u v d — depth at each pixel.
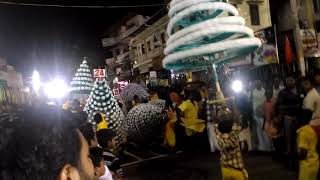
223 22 5.52
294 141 9.32
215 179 9.31
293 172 9.14
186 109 12.68
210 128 12.41
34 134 1.18
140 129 11.62
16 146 1.16
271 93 11.02
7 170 1.16
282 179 8.62
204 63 6.99
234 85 11.87
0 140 1.17
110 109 10.61
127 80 45.16
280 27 23.30
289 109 9.93
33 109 1.27
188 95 14.21
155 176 9.84
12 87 26.66
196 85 15.91
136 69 42.75
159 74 33.44
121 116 10.94
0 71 25.05
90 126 3.64
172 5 6.01
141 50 41.00
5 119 1.23
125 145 11.98
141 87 16.50
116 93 30.19
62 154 1.21
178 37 5.70
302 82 10.00
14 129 1.19
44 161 1.18
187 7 5.78
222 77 9.85
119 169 5.89
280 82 11.06
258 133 11.80
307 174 7.14
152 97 16.53
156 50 36.34
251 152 11.85
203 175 9.74
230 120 6.19
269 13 24.23
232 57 6.70
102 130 6.15
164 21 33.41
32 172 1.16
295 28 21.27
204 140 12.82
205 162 11.25
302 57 20.30
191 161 11.55
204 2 5.69
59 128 1.24
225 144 6.16
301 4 21.55
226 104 6.42
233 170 6.16
